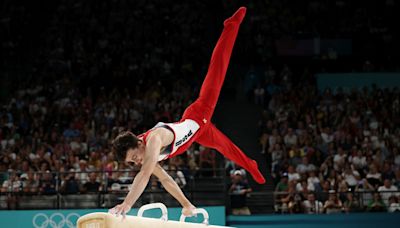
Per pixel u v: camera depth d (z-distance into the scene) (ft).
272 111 69.51
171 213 49.67
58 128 63.52
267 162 62.64
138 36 79.82
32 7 83.20
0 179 54.65
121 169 54.85
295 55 78.64
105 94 71.61
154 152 19.47
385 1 82.74
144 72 75.61
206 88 23.08
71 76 74.69
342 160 57.57
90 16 82.33
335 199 53.47
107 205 51.57
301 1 83.61
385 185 54.13
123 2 83.25
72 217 49.65
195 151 60.34
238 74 76.79
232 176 55.57
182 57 78.02
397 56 78.79
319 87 75.92
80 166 54.54
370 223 51.57
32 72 75.61
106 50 78.28
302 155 59.57
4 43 79.77
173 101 67.92
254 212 56.08
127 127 63.00
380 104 68.90
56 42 78.95
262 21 80.69
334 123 65.57
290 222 51.39
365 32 80.38
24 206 51.96
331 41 79.36
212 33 80.59
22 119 65.26
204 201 53.52
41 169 54.29
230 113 72.08
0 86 75.72
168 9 82.84
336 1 83.35
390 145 61.57
